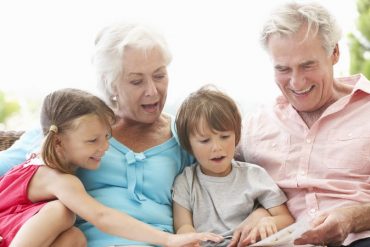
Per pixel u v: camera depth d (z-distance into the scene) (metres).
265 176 1.67
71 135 1.53
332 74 1.67
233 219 1.63
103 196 1.61
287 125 1.73
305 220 1.43
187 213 1.65
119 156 1.66
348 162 1.59
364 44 2.91
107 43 1.65
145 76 1.63
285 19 1.58
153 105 1.68
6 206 1.54
